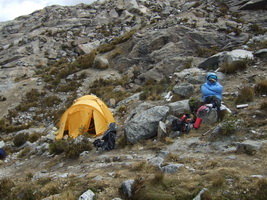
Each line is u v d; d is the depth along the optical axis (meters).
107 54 25.38
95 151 9.62
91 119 13.08
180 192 5.03
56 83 22.02
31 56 29.80
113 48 26.22
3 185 7.30
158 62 20.06
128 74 20.61
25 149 12.16
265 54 13.04
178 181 5.44
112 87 19.45
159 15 34.59
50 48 31.89
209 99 9.04
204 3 29.28
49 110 18.84
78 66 24.31
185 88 11.82
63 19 41.09
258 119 7.91
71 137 11.41
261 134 7.11
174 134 8.63
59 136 12.82
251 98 9.40
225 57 13.77
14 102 20.22
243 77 11.66
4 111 19.22
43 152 11.33
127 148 8.96
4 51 33.47
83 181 6.44
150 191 5.20
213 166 6.00
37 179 7.77
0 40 41.09
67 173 7.79
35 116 18.31
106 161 8.16
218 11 25.39
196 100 9.69
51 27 38.94
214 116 8.71
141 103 13.51
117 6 40.44
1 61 29.80
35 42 32.69
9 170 10.16
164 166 6.40
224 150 6.84
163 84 16.30
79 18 41.00
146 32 24.45
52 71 24.41
